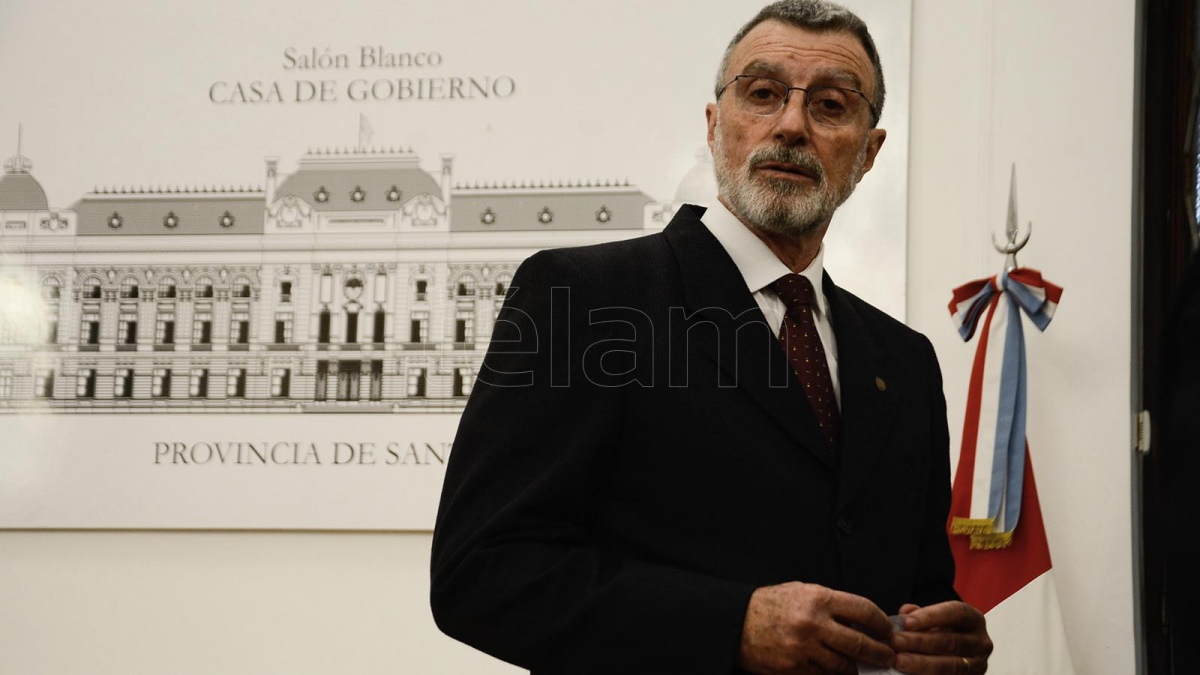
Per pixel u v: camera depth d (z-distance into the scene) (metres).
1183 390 1.15
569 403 1.61
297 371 3.39
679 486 1.60
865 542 1.64
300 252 3.44
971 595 2.80
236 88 3.52
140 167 3.51
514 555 1.52
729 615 1.43
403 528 3.29
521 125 3.42
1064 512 3.01
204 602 3.31
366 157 3.46
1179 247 2.79
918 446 1.80
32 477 3.39
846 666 1.42
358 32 3.51
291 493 3.33
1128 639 2.95
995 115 3.20
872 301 3.19
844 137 1.83
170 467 3.37
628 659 1.45
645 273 1.73
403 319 3.39
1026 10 3.22
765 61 1.83
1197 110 2.72
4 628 3.33
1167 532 1.17
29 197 3.52
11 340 3.46
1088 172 3.14
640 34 3.42
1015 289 2.88
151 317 3.45
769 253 1.79
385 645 3.24
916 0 3.31
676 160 3.36
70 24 3.57
